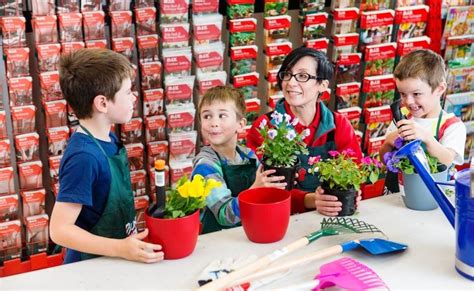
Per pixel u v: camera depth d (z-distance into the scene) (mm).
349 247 1543
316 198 1824
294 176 1831
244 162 2037
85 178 1641
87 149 1673
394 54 3240
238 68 3041
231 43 3008
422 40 3271
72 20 2695
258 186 1785
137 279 1444
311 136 2215
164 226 1494
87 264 1520
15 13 2619
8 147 2715
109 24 2844
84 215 1721
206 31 2926
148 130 2959
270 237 1616
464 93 3477
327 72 2172
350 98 3232
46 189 3021
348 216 1780
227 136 1953
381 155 2096
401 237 1644
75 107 1739
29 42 2791
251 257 1515
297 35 3350
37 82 2850
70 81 1705
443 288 1394
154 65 2881
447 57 3404
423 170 1589
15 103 2688
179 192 1521
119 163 1767
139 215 3045
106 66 1694
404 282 1417
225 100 1933
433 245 1599
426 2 3309
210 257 1549
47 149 2871
